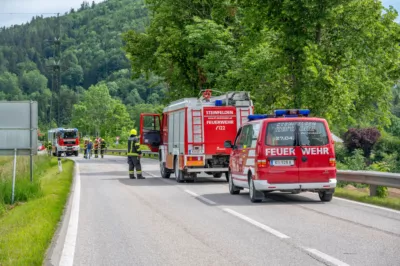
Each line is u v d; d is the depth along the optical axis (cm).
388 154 6056
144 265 895
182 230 1227
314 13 2700
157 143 3247
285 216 1417
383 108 3688
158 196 2008
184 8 5012
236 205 1681
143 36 5281
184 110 2662
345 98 2850
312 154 1689
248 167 1786
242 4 2906
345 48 2859
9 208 1914
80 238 1152
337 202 1725
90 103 19812
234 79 3859
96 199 1936
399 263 869
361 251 962
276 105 3319
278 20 2792
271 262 891
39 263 898
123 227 1290
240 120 2688
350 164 3594
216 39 4416
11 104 2120
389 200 1670
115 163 5228
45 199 1820
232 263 892
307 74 2742
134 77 5459
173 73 5109
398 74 3177
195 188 2348
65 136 8131
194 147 2647
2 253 948
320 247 1004
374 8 2808
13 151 2109
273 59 2900
